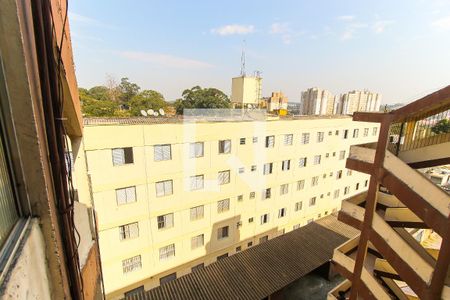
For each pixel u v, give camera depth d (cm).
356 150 759
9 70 175
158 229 1416
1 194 175
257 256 1301
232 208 1689
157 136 1292
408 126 662
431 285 539
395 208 809
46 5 229
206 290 1073
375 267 877
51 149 233
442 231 519
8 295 142
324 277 1330
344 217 824
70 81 368
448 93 524
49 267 224
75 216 434
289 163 1923
